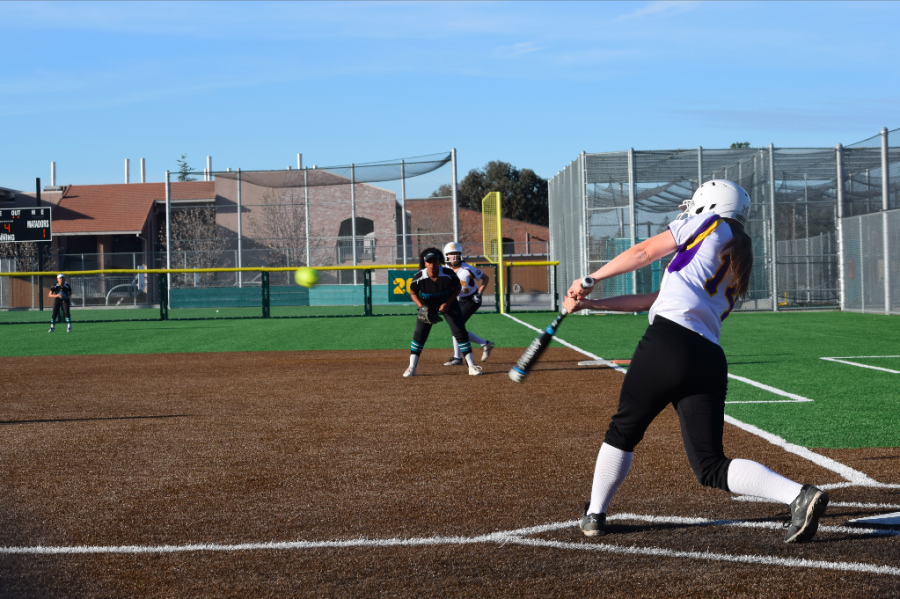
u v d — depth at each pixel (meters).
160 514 5.29
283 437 7.92
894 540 4.56
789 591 3.83
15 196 55.34
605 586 3.92
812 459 6.61
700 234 4.35
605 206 28.95
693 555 4.34
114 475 6.39
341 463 6.75
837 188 29.91
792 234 30.14
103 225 52.50
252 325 27.33
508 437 7.79
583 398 10.28
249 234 45.84
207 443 7.65
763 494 4.28
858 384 11.10
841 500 5.43
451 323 12.79
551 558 4.34
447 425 8.48
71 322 27.95
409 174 38.00
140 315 35.28
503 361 15.02
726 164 29.44
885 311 26.94
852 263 29.19
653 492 5.68
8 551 4.56
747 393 10.30
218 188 51.12
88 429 8.45
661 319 4.37
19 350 19.38
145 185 56.41
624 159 28.91
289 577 4.11
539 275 53.50
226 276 43.75
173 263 44.28
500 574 4.11
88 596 3.90
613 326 23.72
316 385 11.90
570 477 6.18
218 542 4.68
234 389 11.57
